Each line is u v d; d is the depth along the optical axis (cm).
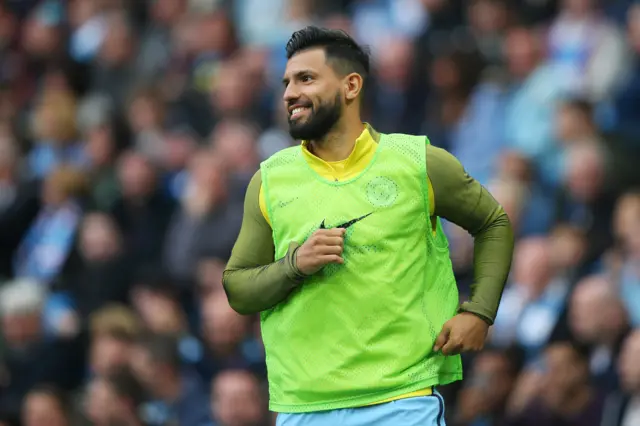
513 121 3575
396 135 1648
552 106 3516
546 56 3766
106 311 3138
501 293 1642
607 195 3162
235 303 1648
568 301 2806
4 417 3272
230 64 4191
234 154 3556
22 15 5103
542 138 3475
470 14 4003
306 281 1609
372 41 4103
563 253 2930
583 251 2955
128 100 4394
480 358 2794
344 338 1595
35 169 4269
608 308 2686
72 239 3700
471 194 1638
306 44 1648
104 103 4509
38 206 4075
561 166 3344
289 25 4384
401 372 1593
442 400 1623
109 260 3631
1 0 5191
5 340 3347
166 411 3002
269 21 4553
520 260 2952
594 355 2703
